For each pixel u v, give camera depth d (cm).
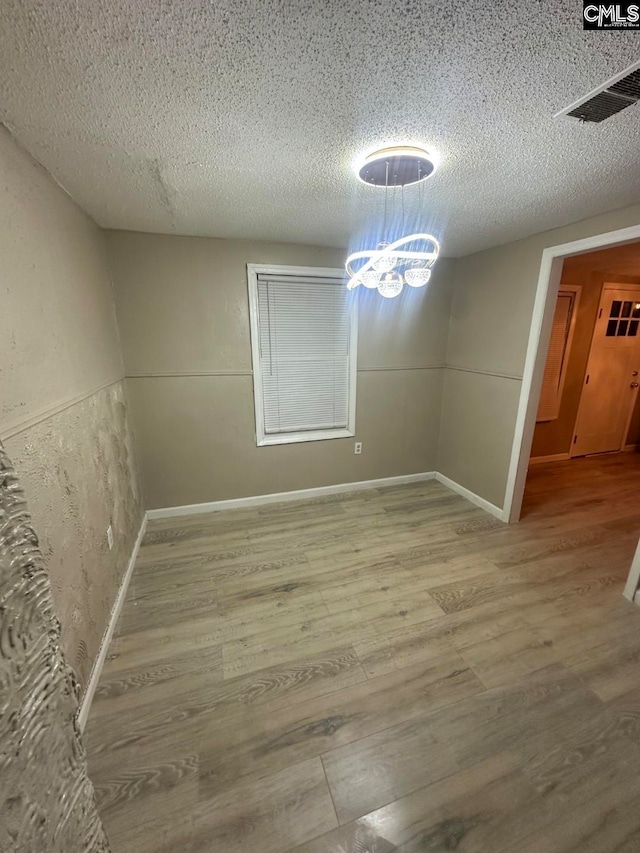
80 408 172
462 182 175
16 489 57
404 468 387
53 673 63
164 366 285
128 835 112
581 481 390
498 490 313
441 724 145
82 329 188
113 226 242
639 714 148
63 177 162
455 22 86
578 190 185
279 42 91
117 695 157
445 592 221
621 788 124
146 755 134
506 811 118
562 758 133
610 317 434
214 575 238
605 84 107
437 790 124
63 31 85
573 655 177
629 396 471
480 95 112
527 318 277
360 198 196
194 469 312
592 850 108
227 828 114
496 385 310
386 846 110
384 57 96
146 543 274
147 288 269
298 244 295
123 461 245
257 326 303
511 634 189
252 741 139
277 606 210
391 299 340
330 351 333
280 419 332
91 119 121
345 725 145
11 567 55
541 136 135
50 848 60
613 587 224
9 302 119
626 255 321
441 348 369
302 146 142
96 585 176
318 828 114
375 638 187
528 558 255
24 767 55
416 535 286
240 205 205
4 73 98
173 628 194
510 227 249
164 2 79
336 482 362
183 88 107
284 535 286
